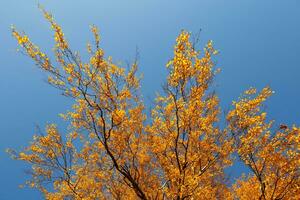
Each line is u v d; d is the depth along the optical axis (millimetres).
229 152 8031
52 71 7422
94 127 7895
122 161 8109
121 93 7957
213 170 8219
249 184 9039
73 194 8656
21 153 8602
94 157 8617
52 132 8656
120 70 7922
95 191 8641
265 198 8305
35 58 7301
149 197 8000
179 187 7656
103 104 7801
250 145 8047
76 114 7984
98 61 7676
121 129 8094
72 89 7629
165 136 8258
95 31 7672
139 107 8195
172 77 7961
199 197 7707
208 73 7992
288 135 8047
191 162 8047
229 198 8648
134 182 7781
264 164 8156
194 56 7914
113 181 8688
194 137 8148
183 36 7863
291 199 8078
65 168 8602
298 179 8078
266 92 8156
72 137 8516
